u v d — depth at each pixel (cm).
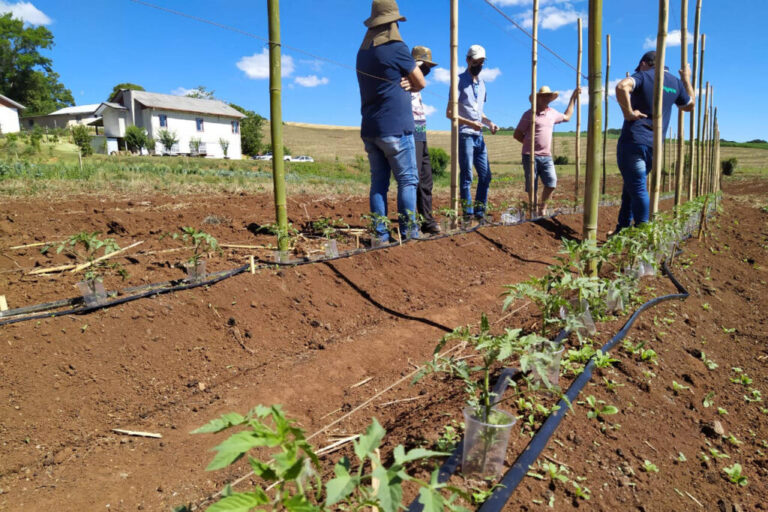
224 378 314
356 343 370
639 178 618
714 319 454
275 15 425
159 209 727
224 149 4541
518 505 185
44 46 5991
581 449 225
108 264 407
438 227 684
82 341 299
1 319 297
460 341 368
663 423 266
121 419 267
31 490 214
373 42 520
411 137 552
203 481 225
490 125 799
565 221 913
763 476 245
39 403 259
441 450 205
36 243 489
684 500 215
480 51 727
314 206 871
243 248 531
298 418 275
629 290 381
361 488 124
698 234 794
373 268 500
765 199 1717
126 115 4369
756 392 323
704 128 1212
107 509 206
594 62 375
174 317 342
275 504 105
